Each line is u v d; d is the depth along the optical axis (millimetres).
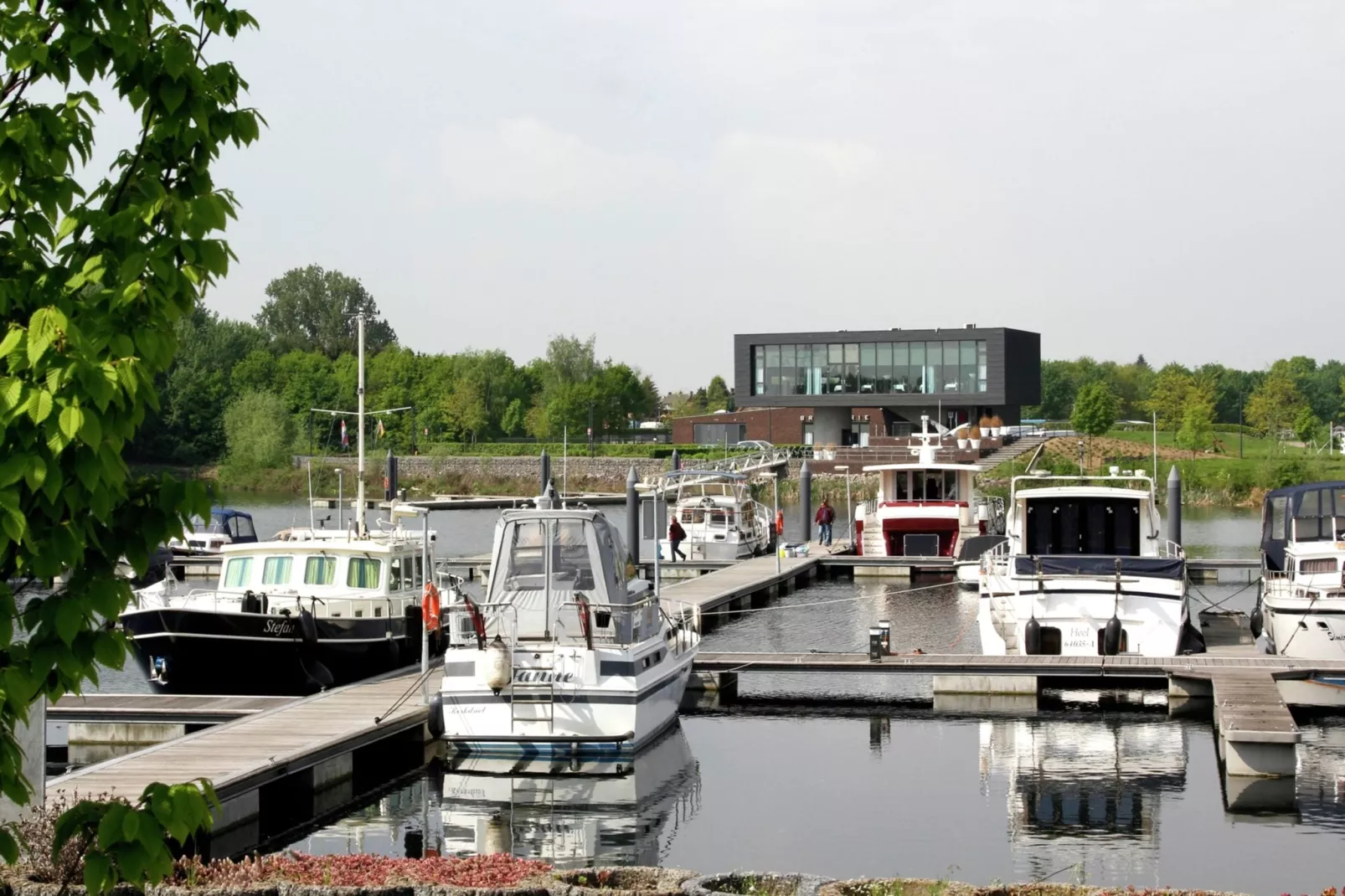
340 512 35250
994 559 30766
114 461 5145
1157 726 22156
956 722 22797
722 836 16031
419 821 16828
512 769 18953
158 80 5840
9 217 5793
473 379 117812
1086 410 94562
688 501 49125
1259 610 29984
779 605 38719
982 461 82875
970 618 35469
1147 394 171000
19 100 5855
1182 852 15109
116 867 5422
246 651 23141
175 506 5621
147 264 5578
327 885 11070
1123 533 30266
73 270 5730
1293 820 16422
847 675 27469
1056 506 30422
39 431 5000
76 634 5379
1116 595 25438
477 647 18812
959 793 17984
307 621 23641
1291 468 78625
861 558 45406
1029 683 23953
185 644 22812
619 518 67625
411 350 128875
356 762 18875
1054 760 19844
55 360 5031
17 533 4898
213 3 6180
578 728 18531
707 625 34125
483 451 105062
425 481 96500
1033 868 14633
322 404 114000
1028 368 93750
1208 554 50250
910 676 27219
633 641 19906
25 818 11547
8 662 5375
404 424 112500
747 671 24828
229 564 25641
